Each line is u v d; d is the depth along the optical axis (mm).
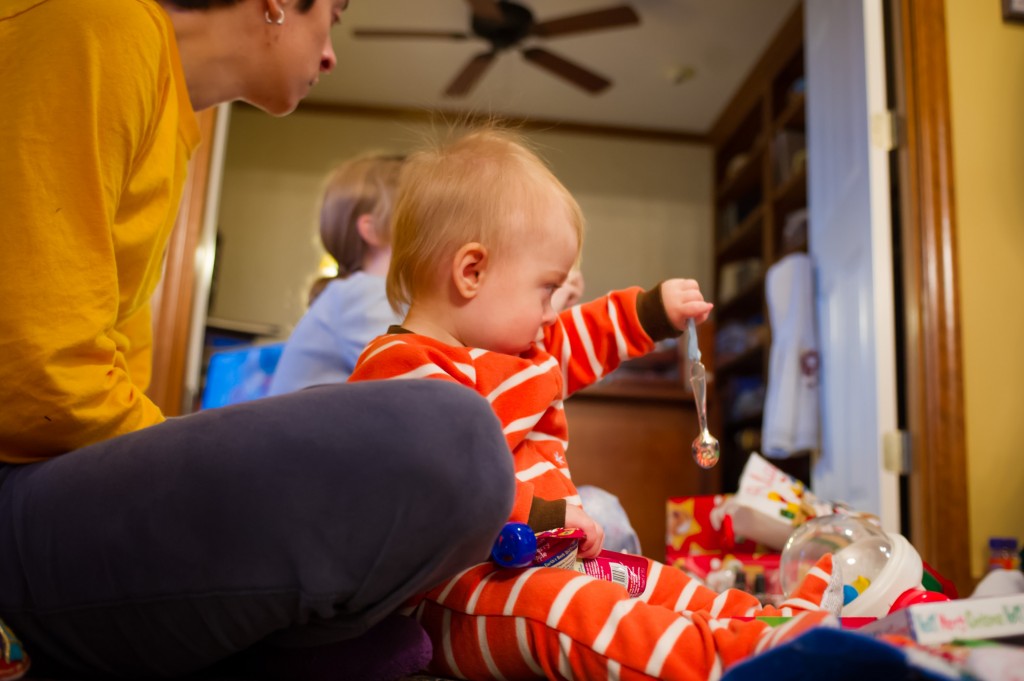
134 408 688
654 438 2516
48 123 669
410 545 584
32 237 638
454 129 1166
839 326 2490
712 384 2545
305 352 1645
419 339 870
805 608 838
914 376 2053
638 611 681
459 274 896
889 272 2160
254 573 582
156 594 594
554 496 882
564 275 935
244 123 5207
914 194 2115
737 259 5223
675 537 1523
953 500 1937
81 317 646
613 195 5379
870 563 996
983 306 2041
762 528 1430
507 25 3748
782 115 4301
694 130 5422
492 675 739
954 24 2172
